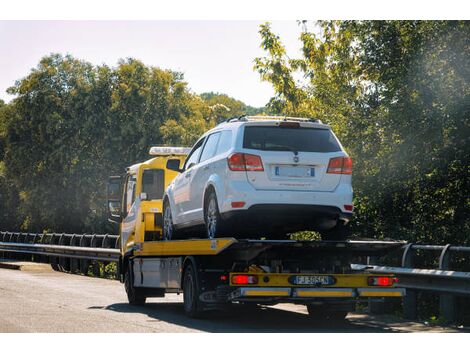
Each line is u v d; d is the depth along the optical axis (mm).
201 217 12078
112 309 13867
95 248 26500
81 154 44094
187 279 12180
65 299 15648
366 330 10711
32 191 45562
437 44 15812
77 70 45969
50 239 34062
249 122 11031
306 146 11008
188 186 12742
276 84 22969
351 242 10828
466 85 15320
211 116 50688
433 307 14172
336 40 20953
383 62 17062
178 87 45844
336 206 10922
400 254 16062
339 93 19016
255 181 10773
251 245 10445
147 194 15672
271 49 23078
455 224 16047
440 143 15664
